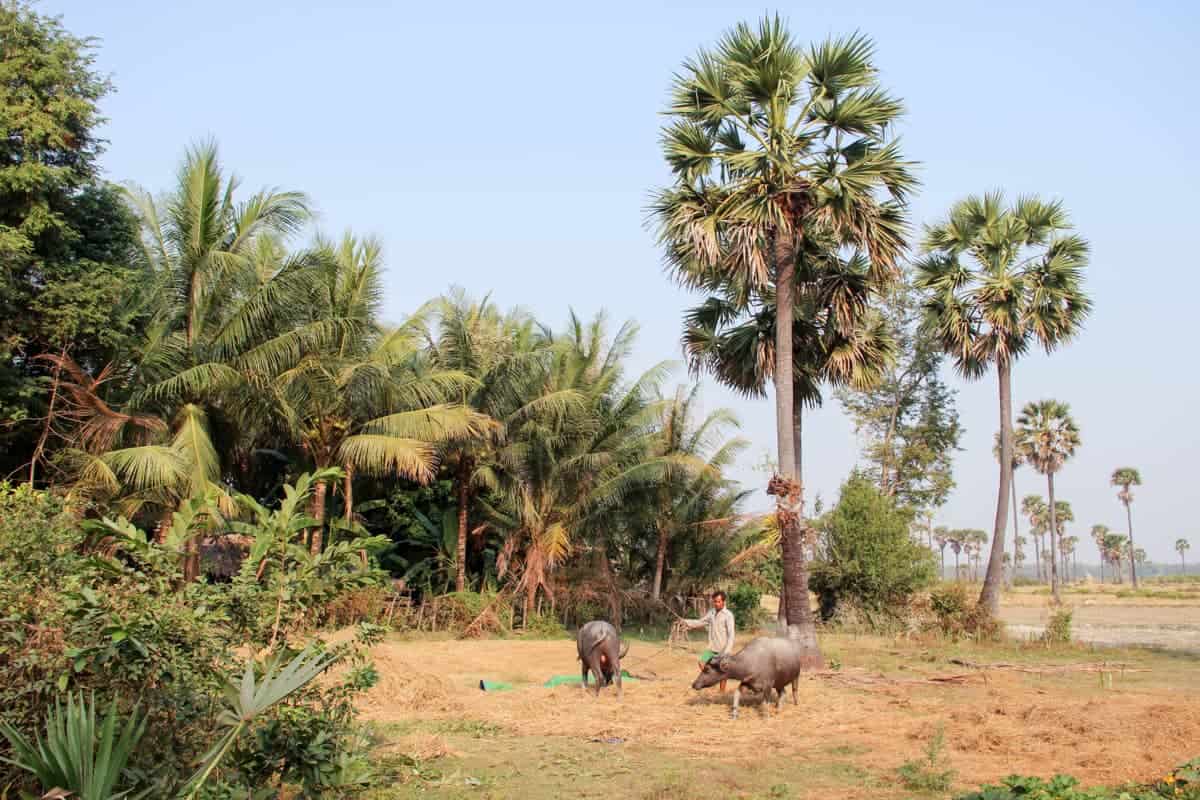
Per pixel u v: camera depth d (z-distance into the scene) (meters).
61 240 17.94
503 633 25.12
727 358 21.95
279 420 23.50
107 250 19.59
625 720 12.36
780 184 18.14
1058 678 18.03
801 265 20.33
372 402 23.92
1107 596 71.75
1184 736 10.65
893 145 18.16
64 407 18.92
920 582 27.98
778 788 8.57
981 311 28.12
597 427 28.25
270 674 5.84
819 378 22.08
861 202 17.77
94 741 4.87
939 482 43.94
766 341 21.02
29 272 17.42
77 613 6.29
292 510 7.71
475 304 29.69
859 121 18.30
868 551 27.92
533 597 26.41
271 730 6.56
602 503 27.17
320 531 23.09
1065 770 9.24
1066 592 78.81
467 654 20.47
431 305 26.08
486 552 29.41
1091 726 11.30
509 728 11.68
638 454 28.59
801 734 11.46
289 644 8.30
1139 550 125.69
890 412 44.50
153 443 20.02
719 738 11.19
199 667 6.77
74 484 17.59
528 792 8.49
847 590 28.20
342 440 23.42
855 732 11.60
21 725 6.06
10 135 17.12
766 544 20.06
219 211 20.66
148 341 19.81
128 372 20.34
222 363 20.62
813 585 29.02
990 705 13.45
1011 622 38.84
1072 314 28.25
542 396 26.58
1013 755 10.02
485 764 9.64
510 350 28.38
